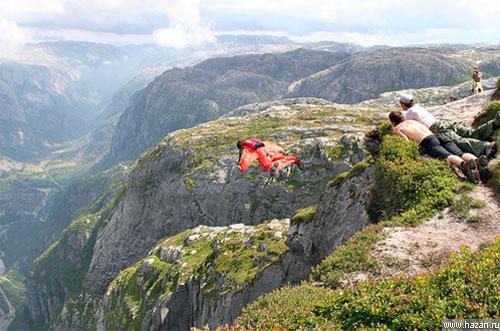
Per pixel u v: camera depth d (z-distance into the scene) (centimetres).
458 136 1841
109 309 15162
